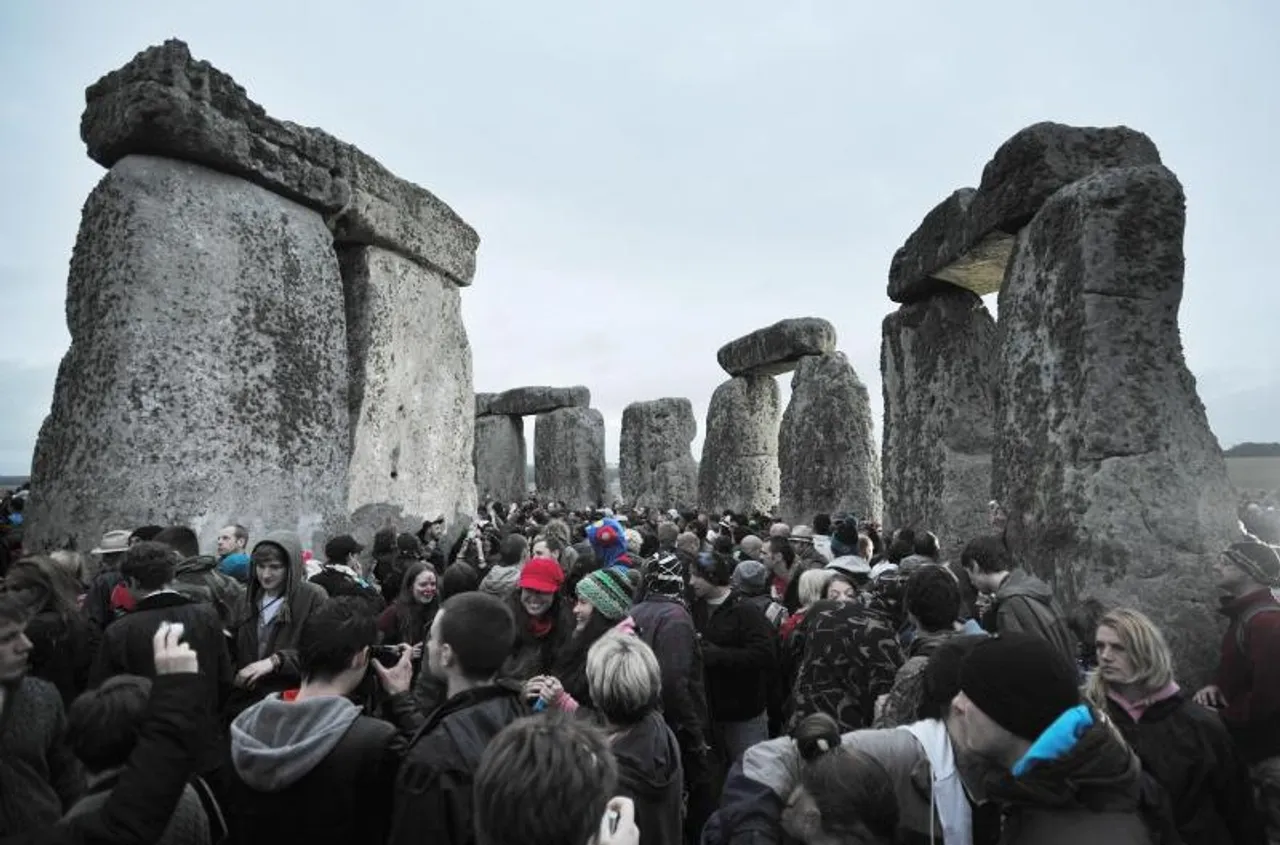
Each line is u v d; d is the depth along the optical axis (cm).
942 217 714
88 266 579
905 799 192
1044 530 513
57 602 316
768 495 1639
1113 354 490
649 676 257
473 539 698
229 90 613
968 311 789
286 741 202
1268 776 283
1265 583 307
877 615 334
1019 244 589
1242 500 795
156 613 308
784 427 1374
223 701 321
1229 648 311
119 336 554
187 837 193
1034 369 541
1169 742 231
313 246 682
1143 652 236
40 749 221
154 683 184
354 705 215
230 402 599
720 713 402
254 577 383
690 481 2041
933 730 200
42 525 551
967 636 222
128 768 173
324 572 439
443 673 233
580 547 584
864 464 1268
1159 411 480
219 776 273
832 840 176
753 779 211
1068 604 486
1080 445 491
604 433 2273
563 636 372
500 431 2439
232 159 611
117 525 532
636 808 248
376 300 789
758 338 1546
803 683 325
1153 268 498
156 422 555
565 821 145
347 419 702
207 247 598
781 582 565
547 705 265
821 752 197
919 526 788
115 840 165
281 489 629
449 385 932
